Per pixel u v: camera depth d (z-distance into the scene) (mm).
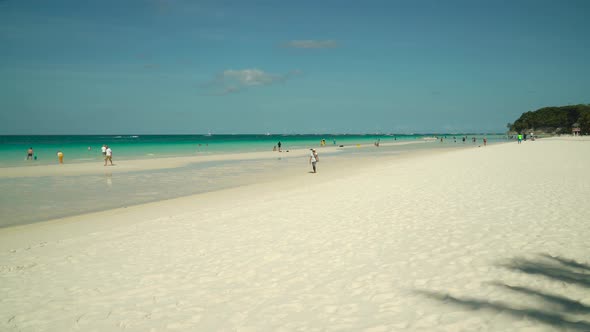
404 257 6371
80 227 10469
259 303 4938
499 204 10320
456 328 3930
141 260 7004
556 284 4836
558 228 7551
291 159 38500
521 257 5984
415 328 3998
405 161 29250
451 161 26797
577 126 120438
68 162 35188
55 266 6895
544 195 11352
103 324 4559
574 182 13883
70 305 5152
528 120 176375
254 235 8398
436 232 7801
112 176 23688
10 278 6324
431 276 5453
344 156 42469
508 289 4797
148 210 12727
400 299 4766
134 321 4598
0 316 4875
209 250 7426
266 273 6027
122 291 5566
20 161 36562
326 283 5480
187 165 31562
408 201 11484
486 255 6184
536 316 4016
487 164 23281
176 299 5195
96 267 6730
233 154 48094
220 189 17609
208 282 5770
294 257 6738
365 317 4355
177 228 9477
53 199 15500
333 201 12234
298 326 4246
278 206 11844
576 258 5773
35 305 5199
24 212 12953
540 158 27219
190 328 4359
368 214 9930
